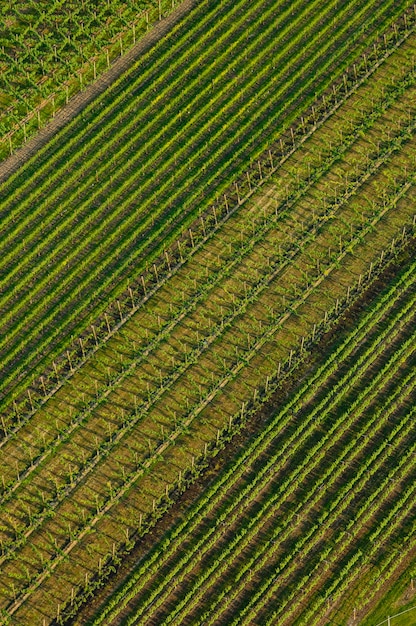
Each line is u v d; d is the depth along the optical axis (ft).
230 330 345.92
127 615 301.22
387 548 313.94
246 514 317.01
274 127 386.32
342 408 334.85
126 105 384.47
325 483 322.55
